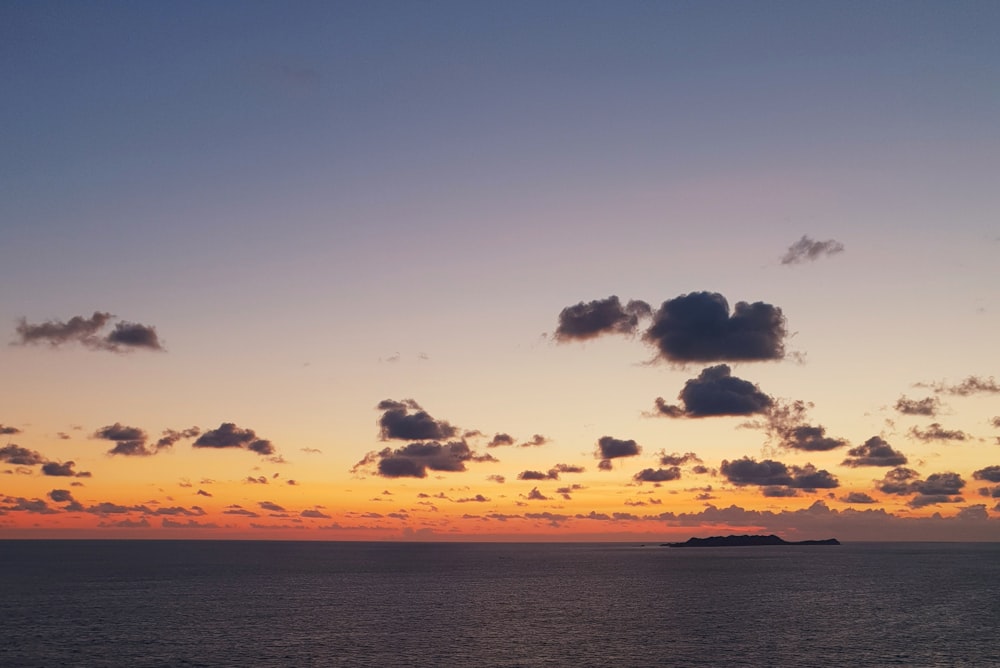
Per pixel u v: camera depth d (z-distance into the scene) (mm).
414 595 152000
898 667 78188
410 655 83875
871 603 137000
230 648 87500
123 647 87938
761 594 156000
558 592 160625
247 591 159000
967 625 107250
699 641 93188
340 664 79250
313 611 122938
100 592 154750
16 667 77812
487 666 78562
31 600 137750
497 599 144375
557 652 85938
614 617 116375
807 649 87750
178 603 133875
